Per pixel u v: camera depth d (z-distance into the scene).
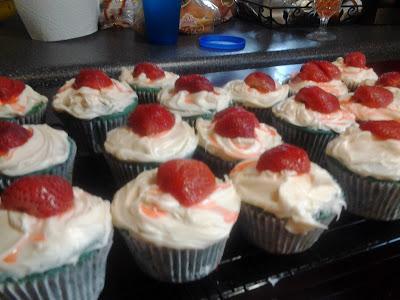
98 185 0.27
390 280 0.26
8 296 0.17
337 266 0.22
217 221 0.19
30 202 0.17
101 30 0.54
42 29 0.47
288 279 0.21
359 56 0.41
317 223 0.20
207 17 0.52
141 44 0.48
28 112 0.31
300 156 0.22
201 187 0.20
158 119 0.26
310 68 0.36
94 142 0.32
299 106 0.31
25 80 0.38
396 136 0.25
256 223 0.22
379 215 0.25
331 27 0.58
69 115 0.31
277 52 0.45
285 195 0.21
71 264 0.17
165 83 0.36
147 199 0.19
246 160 0.24
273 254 0.23
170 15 0.46
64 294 0.18
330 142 0.27
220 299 0.20
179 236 0.19
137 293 0.20
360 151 0.25
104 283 0.20
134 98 0.33
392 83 0.35
